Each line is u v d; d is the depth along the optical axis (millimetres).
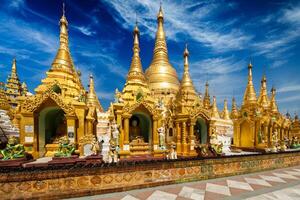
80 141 15750
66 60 18562
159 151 17672
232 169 13805
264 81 34312
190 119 20312
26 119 14867
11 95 36062
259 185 11258
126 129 17203
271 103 36250
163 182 11039
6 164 11609
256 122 26812
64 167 9023
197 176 12234
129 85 19641
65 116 15570
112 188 9711
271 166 16109
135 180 10328
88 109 18641
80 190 9070
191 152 19656
